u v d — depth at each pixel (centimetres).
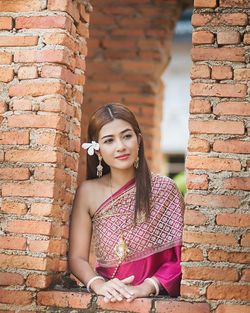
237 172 419
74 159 467
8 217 438
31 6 448
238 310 409
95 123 452
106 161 450
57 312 426
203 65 427
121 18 765
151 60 760
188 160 423
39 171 437
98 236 455
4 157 442
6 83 448
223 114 423
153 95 762
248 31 426
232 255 413
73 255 453
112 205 450
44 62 443
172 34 793
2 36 450
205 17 429
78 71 472
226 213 416
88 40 770
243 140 420
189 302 412
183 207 456
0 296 433
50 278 438
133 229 445
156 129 783
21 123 443
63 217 451
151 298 419
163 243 444
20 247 434
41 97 442
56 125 437
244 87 422
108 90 766
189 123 425
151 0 760
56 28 444
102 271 456
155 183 453
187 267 416
